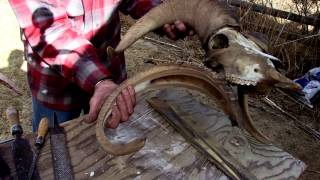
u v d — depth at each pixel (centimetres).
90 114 128
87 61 138
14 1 144
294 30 353
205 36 134
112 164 130
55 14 143
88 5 159
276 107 301
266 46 135
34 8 142
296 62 336
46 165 126
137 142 116
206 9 135
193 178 130
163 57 343
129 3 173
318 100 307
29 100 284
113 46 177
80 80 138
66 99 176
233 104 138
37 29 142
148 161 133
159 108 151
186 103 158
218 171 132
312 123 294
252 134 145
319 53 338
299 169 138
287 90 142
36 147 130
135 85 124
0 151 129
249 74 125
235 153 140
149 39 365
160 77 128
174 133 144
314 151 273
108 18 166
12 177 121
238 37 131
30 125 266
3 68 309
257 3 364
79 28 163
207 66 133
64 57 139
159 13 138
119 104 121
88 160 130
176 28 147
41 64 167
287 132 284
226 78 127
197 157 136
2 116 269
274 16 344
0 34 341
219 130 148
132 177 128
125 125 145
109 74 137
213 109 156
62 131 137
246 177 129
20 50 329
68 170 124
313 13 366
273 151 143
